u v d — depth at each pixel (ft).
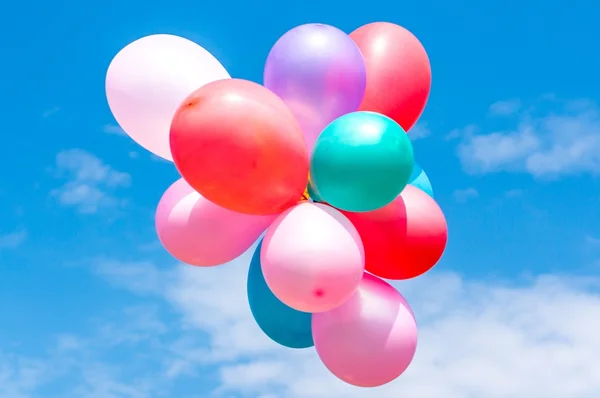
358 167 8.32
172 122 8.33
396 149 8.36
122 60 9.13
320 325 8.98
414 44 9.49
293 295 8.39
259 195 8.34
